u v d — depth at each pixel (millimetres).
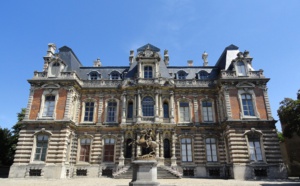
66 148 29797
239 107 31375
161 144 31250
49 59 34875
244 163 28438
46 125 30531
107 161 32156
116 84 36219
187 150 32688
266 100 31766
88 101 35500
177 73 38500
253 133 29859
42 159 29266
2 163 38969
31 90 32562
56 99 31859
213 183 21281
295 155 38688
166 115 34406
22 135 30156
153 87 33875
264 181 24531
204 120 34406
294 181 24438
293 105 31812
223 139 32750
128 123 32281
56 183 20875
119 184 19781
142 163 15016
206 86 35875
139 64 35875
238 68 34000
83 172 31438
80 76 37844
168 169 28141
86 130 33531
